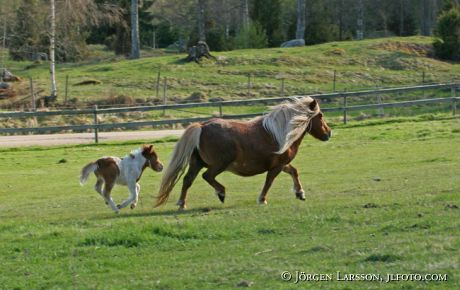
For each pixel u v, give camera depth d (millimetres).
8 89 49875
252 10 75062
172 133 36188
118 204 18531
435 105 45344
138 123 34812
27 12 55500
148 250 12414
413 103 37344
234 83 51469
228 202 17875
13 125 40469
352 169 23203
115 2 69625
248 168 16812
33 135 37156
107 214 16750
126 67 56562
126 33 71438
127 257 12078
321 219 13547
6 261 12281
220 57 58250
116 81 52031
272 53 60219
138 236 12906
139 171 17000
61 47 60781
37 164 27875
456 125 33031
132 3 62375
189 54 58000
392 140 30016
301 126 17078
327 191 18859
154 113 43531
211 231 13148
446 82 52688
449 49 59625
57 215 17297
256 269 10656
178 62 57281
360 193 17922
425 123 34344
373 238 11961
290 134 16875
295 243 12078
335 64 57188
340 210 14586
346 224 13195
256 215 14602
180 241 12797
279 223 13438
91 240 13000
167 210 16891
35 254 12516
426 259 10461
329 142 30469
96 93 48750
